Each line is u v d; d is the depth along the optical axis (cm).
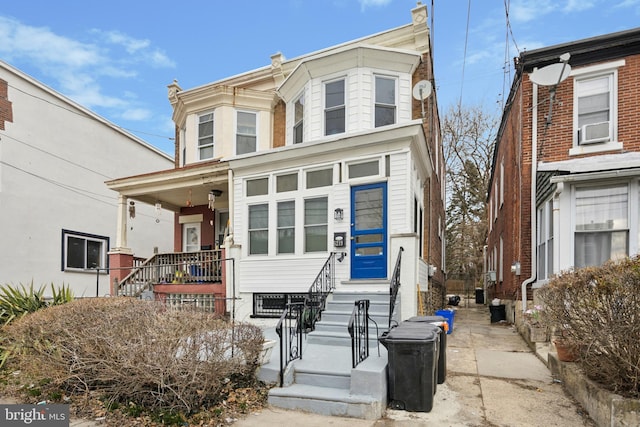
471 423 418
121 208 1191
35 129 1217
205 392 432
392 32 1107
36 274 1191
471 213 2856
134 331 437
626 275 391
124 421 412
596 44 917
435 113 1334
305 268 896
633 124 885
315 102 1046
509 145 1223
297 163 932
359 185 862
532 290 933
